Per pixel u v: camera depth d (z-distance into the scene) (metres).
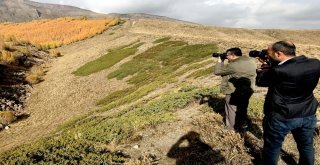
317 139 7.65
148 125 9.17
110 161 6.96
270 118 4.94
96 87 33.88
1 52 51.34
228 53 7.25
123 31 84.19
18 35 108.06
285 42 4.66
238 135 7.56
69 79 39.94
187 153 7.26
